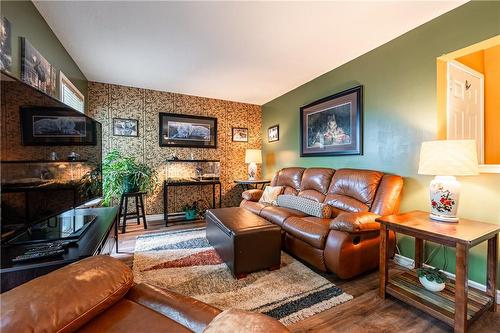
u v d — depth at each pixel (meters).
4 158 1.04
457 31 1.94
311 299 1.74
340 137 3.12
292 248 2.44
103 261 1.02
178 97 4.38
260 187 4.98
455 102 2.22
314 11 1.98
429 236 1.49
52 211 1.43
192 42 2.49
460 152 1.60
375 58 2.64
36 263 1.11
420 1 1.87
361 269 2.02
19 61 1.69
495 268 1.59
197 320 0.84
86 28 2.22
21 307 0.70
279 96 4.54
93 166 2.08
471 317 1.41
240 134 4.98
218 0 1.84
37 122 1.29
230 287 1.90
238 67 3.17
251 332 0.62
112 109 3.85
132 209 4.04
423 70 2.19
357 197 2.50
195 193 4.53
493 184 1.79
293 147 4.16
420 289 1.70
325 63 3.04
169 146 4.27
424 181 2.20
